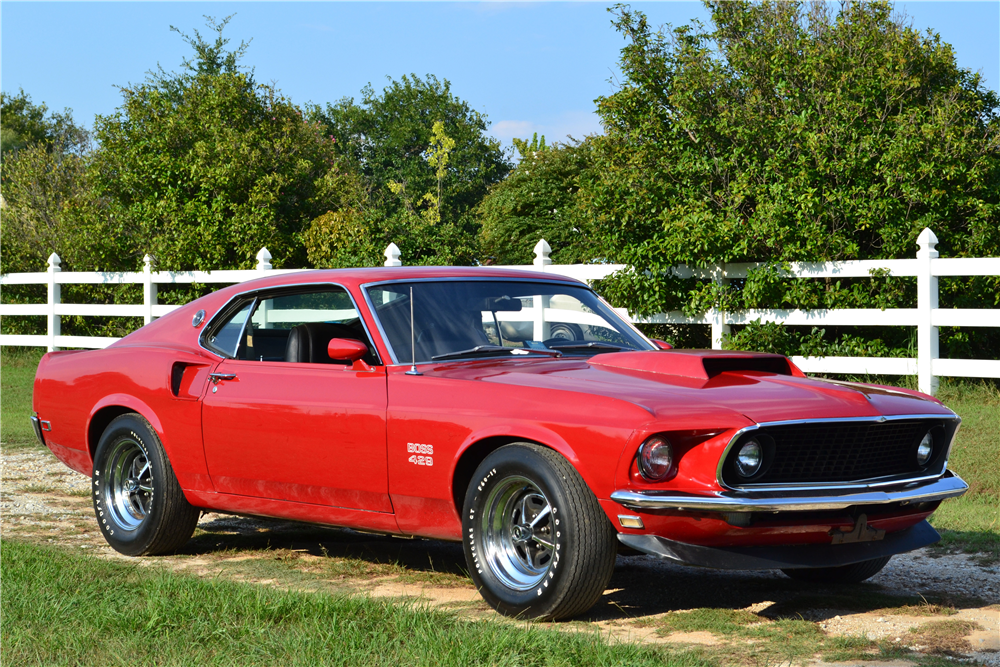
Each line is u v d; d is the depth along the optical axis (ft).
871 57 45.29
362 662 11.63
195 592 14.71
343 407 16.31
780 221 37.73
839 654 12.62
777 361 16.56
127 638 12.69
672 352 16.08
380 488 15.96
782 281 37.78
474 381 15.19
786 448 13.84
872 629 13.92
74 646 12.45
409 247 54.54
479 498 14.67
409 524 15.93
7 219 72.13
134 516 19.86
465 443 14.73
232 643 12.37
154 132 70.38
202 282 57.16
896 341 39.45
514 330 17.33
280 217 70.44
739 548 13.79
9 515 23.53
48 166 82.02
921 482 14.93
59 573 16.21
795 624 14.03
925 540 15.43
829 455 14.17
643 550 13.46
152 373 19.44
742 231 37.55
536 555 14.70
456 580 17.04
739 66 45.65
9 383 52.80
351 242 54.13
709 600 15.75
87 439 20.65
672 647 12.86
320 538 21.20
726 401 13.82
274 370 17.74
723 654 12.64
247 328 18.83
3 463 31.76
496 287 17.85
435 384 15.51
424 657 11.64
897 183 40.14
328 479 16.62
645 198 40.34
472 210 166.09
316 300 17.90
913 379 35.53
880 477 14.57
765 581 17.22
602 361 16.30
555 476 13.83
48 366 21.90
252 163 68.33
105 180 70.13
